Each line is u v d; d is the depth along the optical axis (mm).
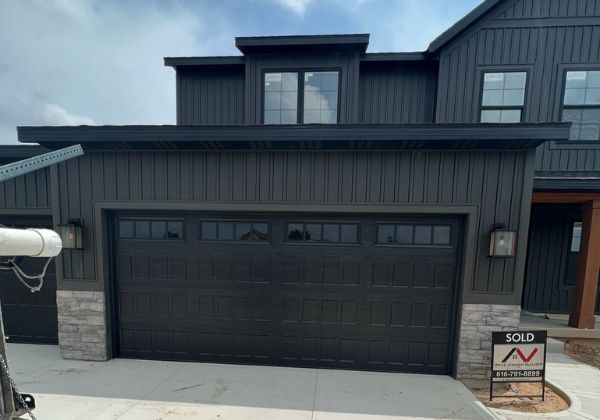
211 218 4668
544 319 6340
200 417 3254
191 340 4738
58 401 3527
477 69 5852
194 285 4703
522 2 5707
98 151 4492
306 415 3328
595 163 5840
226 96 6523
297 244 4562
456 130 3807
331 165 4273
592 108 5777
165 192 4477
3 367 2268
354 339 4539
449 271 4355
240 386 3939
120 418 3215
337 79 5957
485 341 4168
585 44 5668
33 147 4895
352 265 4504
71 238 4418
